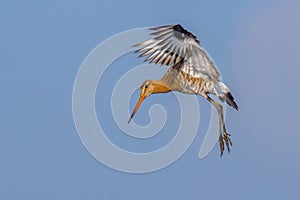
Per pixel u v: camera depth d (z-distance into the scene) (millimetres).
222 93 18703
